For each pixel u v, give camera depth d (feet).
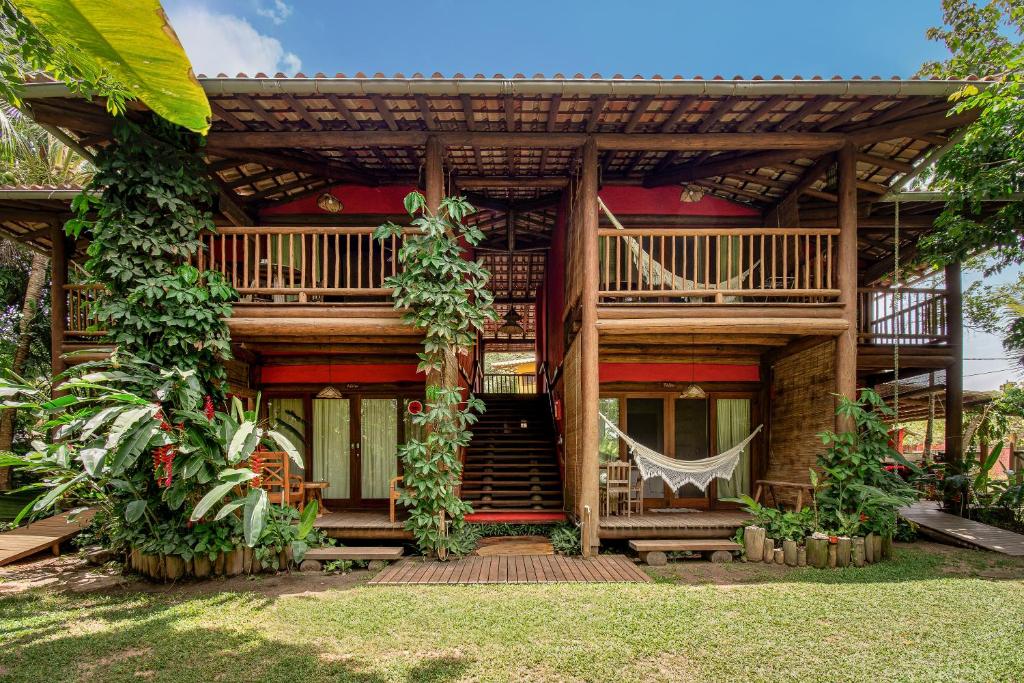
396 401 31.50
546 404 38.58
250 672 12.00
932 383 34.81
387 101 20.90
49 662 12.62
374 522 23.75
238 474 17.11
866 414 22.26
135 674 12.00
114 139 21.42
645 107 20.84
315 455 31.35
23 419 37.24
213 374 22.20
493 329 56.65
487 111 21.62
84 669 12.27
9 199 26.12
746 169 25.55
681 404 31.37
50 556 23.18
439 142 22.90
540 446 34.14
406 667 12.09
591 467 22.47
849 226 23.02
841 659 12.34
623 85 19.39
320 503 27.58
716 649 12.85
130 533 19.29
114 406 18.16
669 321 22.84
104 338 27.86
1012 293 42.63
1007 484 28.76
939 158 23.93
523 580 18.49
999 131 21.72
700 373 31.12
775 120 22.34
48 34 5.60
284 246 29.17
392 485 23.66
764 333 23.36
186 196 22.21
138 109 20.42
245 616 15.25
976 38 36.50
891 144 24.63
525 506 28.94
